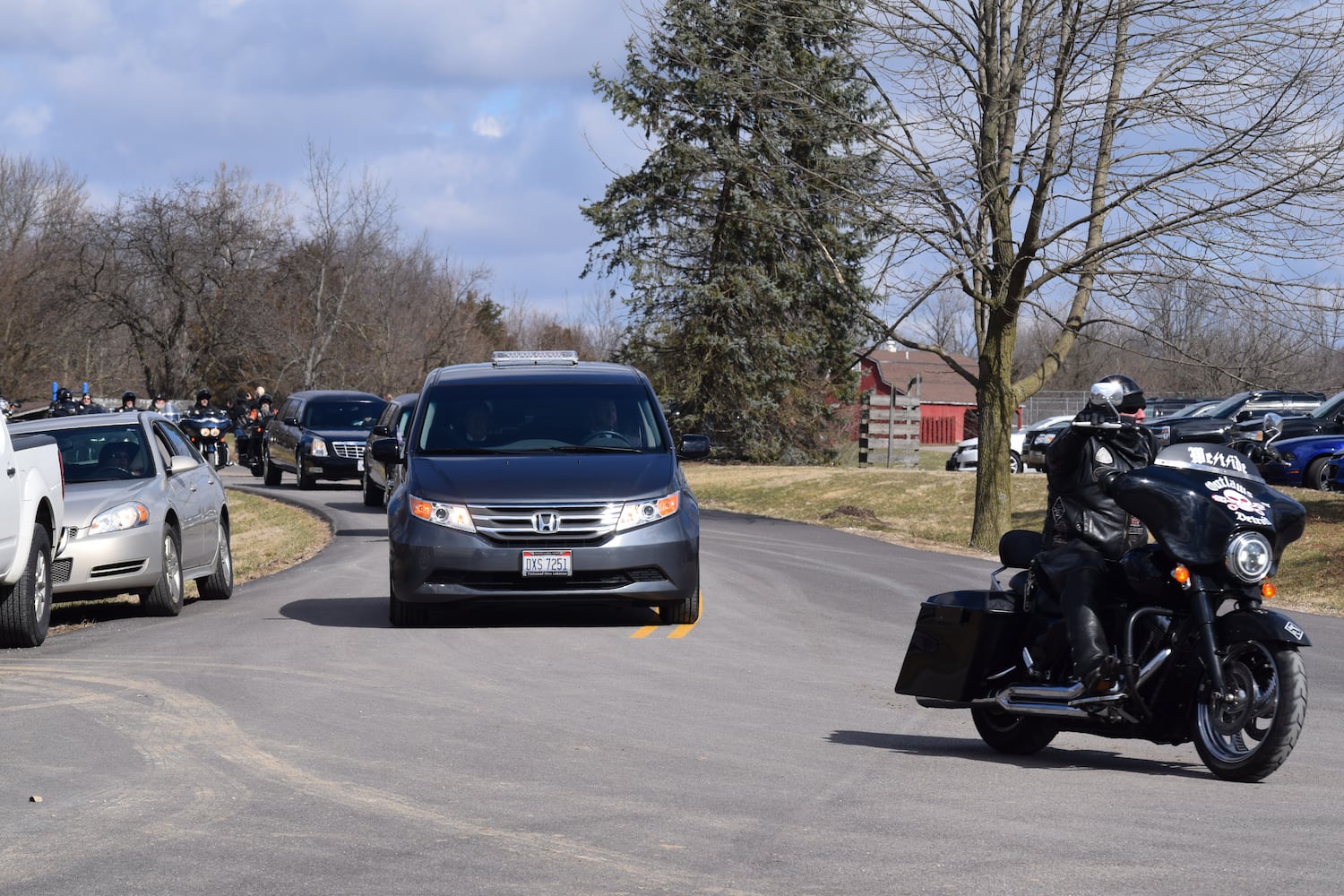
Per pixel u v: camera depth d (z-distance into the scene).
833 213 33.66
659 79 61.06
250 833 8.19
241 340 93.94
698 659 15.61
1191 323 33.34
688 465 62.72
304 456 46.53
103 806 8.85
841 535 35.22
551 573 16.89
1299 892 7.00
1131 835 8.18
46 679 13.89
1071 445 10.39
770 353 64.75
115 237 92.38
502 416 19.20
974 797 9.25
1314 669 16.30
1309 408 49.47
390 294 100.12
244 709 12.22
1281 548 9.75
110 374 98.38
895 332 33.75
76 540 18.20
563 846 7.93
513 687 13.49
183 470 20.83
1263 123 28.94
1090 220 31.27
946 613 11.32
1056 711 10.26
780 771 10.05
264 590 22.55
